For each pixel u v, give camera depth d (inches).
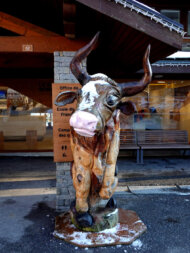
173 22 132.6
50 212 149.4
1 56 241.3
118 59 220.7
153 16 128.8
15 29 161.9
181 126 323.3
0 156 318.0
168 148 273.3
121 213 142.9
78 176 112.3
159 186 197.8
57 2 130.0
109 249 109.7
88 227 118.9
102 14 125.0
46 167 264.2
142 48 166.6
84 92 103.1
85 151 109.5
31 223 135.1
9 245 113.7
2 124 321.4
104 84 104.8
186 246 112.8
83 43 145.3
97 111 97.3
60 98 115.3
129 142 293.3
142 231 122.7
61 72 144.9
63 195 149.6
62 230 122.5
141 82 111.1
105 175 112.9
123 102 115.6
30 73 300.7
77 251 108.6
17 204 161.8
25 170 252.2
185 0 301.4
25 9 157.3
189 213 148.9
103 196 113.4
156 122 318.3
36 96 308.5
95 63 241.9
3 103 320.2
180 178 220.5
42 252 108.1
